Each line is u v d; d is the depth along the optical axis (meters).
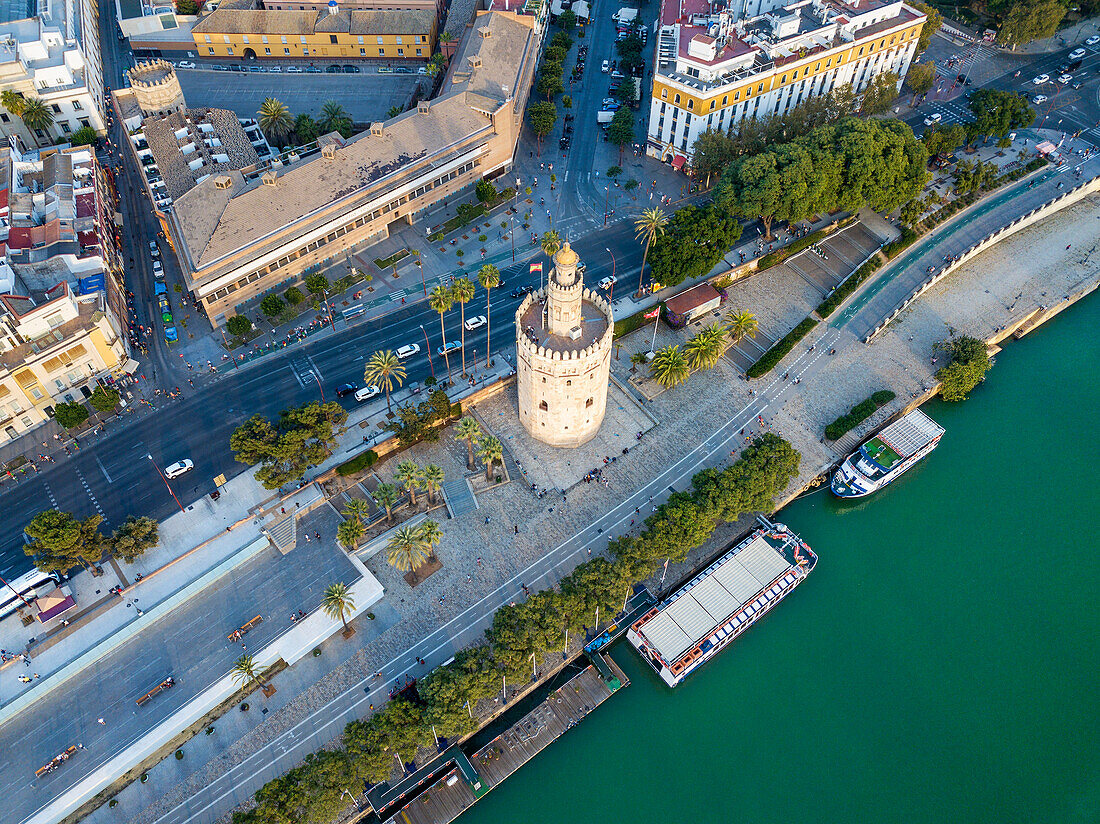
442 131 168.88
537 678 109.38
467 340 150.38
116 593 114.38
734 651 115.88
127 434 135.00
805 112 175.38
